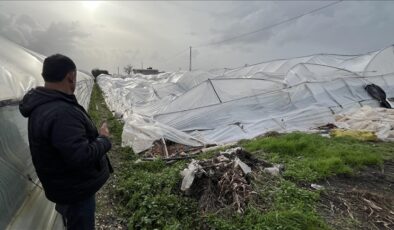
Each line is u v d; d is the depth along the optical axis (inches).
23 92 171.8
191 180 201.6
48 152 99.3
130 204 203.0
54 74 98.7
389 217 177.3
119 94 776.9
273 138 328.2
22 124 162.6
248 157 244.4
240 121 427.8
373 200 196.7
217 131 405.7
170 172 233.9
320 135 349.1
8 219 116.3
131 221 181.5
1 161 124.7
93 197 118.3
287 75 613.9
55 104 97.0
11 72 179.9
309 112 440.8
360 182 227.1
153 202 190.1
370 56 784.3
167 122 418.0
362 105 501.7
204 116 430.6
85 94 730.2
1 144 130.0
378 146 316.2
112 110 690.8
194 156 297.3
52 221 150.0
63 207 116.2
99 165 112.0
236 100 453.7
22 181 139.2
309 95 489.1
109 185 243.6
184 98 462.3
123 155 329.4
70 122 95.8
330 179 231.0
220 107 442.6
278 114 451.5
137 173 251.8
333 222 171.6
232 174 201.6
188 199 196.1
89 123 107.7
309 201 189.5
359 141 336.5
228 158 233.9
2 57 208.4
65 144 93.5
